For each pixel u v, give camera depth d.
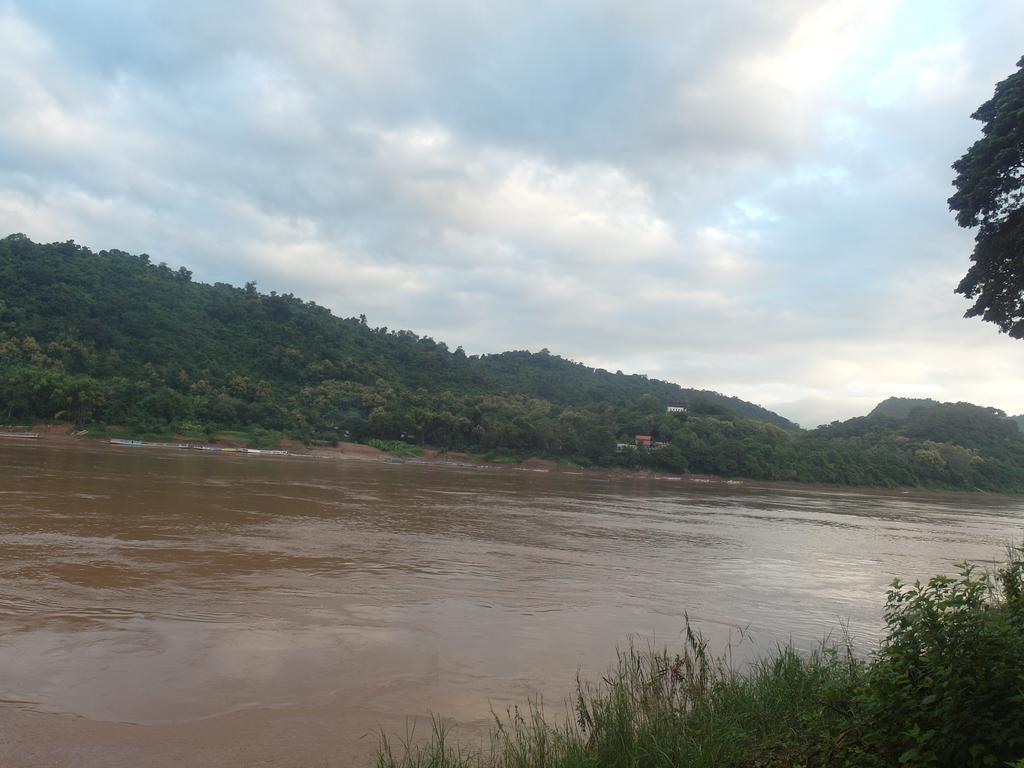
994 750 4.46
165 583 14.55
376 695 9.10
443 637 12.00
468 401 141.38
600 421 136.88
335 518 28.20
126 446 81.81
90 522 21.75
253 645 10.89
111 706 8.27
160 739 7.50
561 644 11.95
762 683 8.00
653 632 13.20
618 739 6.32
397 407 126.38
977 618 5.12
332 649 10.93
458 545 23.33
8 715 7.82
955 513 68.25
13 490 28.36
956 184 13.40
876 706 5.20
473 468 105.12
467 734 7.86
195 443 94.94
